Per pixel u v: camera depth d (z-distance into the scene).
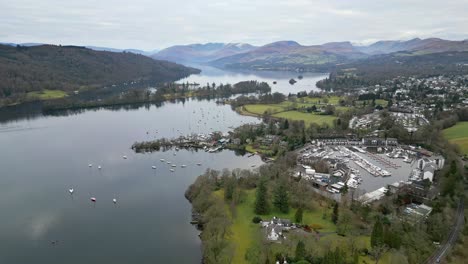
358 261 170.00
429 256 172.38
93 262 197.50
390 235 177.25
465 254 174.38
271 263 169.75
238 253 186.12
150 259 198.62
